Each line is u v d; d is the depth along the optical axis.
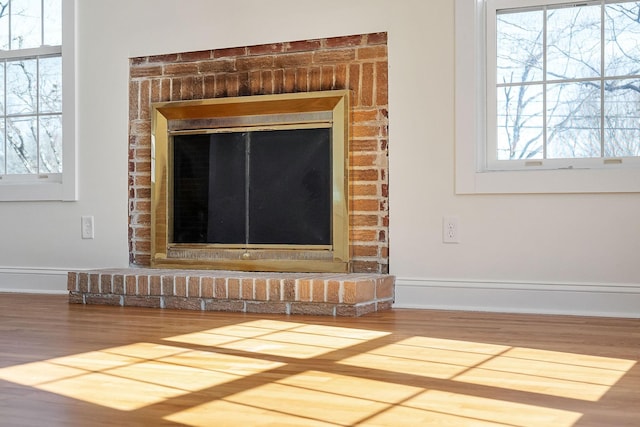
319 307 3.81
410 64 4.12
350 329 3.32
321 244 4.29
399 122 4.14
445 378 2.31
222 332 3.26
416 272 4.11
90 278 4.34
